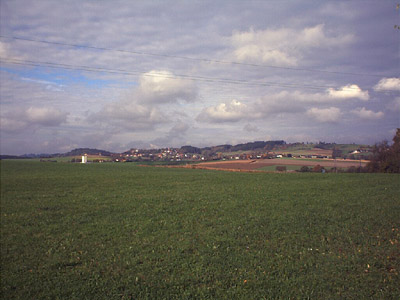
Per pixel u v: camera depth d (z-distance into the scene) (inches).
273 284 358.3
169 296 342.0
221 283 365.7
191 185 1347.2
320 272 385.1
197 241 527.8
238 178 1679.4
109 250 494.0
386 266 392.2
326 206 775.7
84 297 343.3
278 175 1863.9
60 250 499.5
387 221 600.4
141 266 423.5
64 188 1274.6
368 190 1023.0
